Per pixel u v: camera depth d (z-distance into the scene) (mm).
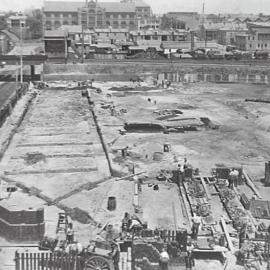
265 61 146125
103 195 42906
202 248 31938
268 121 77000
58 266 29328
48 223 36812
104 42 194750
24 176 48375
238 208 39438
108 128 69750
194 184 45125
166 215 38281
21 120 76562
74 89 112875
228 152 58906
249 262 30594
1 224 34219
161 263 28953
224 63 143250
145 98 98750
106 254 29562
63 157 55625
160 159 53906
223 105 92875
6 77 130000
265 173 47469
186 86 121812
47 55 144125
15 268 29641
